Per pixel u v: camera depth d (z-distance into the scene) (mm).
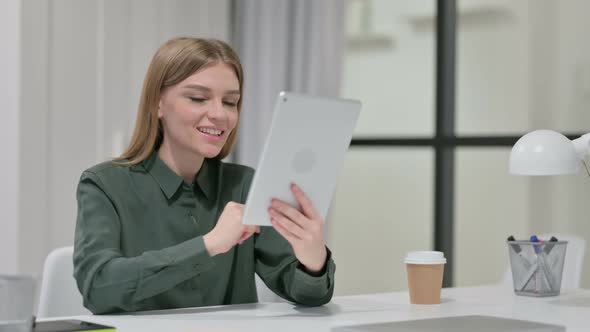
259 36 3574
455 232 4227
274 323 1368
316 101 1327
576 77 3756
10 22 2887
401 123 4453
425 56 4391
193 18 3463
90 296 1497
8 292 1109
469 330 1246
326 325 1348
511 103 4012
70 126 3043
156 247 1683
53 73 2982
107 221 1594
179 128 1661
